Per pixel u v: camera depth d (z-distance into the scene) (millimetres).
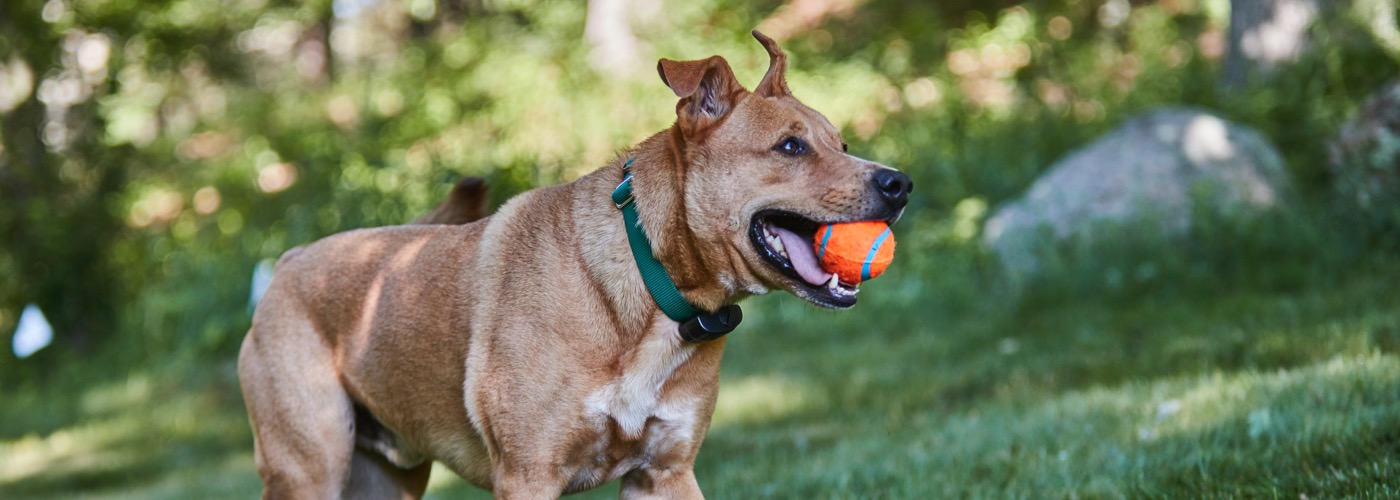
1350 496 3707
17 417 12586
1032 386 6816
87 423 11555
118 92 15672
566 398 3574
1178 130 9672
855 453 5871
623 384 3596
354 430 4195
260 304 4348
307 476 4145
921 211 11344
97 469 9344
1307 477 3980
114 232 15000
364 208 12414
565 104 13398
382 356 4012
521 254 3729
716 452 6664
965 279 10156
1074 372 6938
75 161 15375
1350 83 10992
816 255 3541
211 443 9875
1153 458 4566
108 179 15266
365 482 4395
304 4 18141
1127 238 9234
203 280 12781
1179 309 8078
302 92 17547
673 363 3635
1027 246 9672
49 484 9016
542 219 3771
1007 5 16391
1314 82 10945
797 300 10641
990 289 9898
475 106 13891
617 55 14750
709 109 3674
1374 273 7906
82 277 14547
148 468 9203
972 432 5789
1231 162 9438
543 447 3596
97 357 13672
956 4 16562
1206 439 4652
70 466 9703
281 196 13328
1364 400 4762
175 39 16562
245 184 13914
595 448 3656
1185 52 14453
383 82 15758
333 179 12953
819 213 3496
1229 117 10922
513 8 16297
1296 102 10812
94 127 15367
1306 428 4367
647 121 13227
